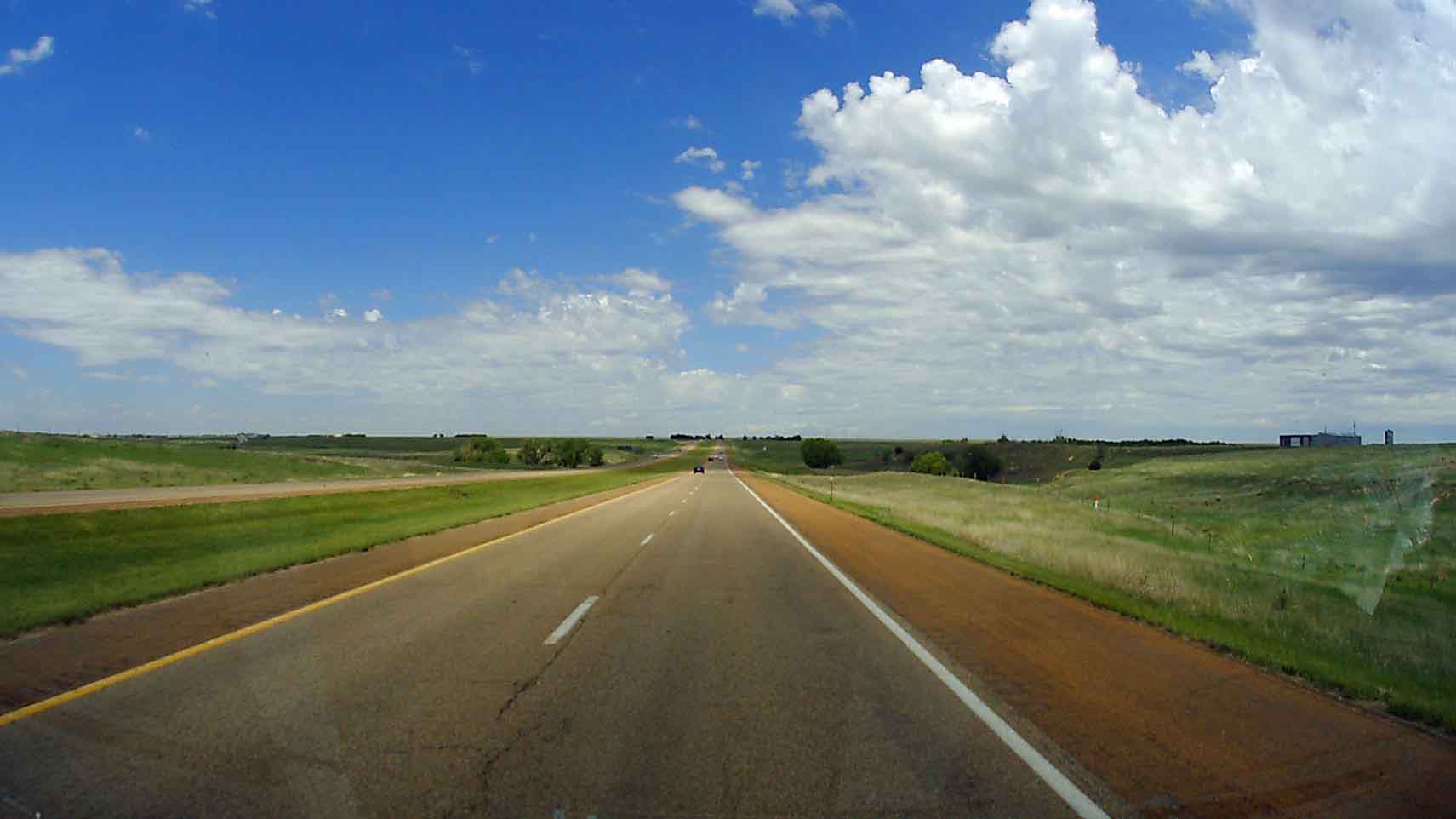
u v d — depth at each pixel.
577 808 4.95
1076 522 36.53
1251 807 4.99
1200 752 5.93
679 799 5.11
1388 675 8.07
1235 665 8.49
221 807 4.89
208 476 53.78
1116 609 11.70
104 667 8.12
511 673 8.12
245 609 11.43
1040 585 14.32
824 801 5.09
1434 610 14.14
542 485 57.66
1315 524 32.16
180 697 7.09
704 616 11.39
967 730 6.45
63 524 20.77
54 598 11.82
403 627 10.29
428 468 90.00
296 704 6.96
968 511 41.47
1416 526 29.08
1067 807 5.01
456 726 6.43
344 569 15.73
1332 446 77.00
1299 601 13.10
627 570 16.27
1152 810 4.97
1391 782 5.36
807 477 96.19
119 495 33.12
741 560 18.02
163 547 19.00
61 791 5.10
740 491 57.44
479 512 32.34
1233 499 46.12
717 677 8.05
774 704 7.12
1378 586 17.38
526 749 5.95
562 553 18.86
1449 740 6.18
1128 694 7.43
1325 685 7.67
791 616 11.35
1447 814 4.89
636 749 5.98
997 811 4.94
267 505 28.77
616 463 165.25
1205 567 18.12
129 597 11.80
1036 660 8.76
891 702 7.21
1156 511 43.22
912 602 12.56
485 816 4.83
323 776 5.40
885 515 33.56
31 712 6.63
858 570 16.47
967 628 10.48
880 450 184.12
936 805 5.04
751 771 5.57
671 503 41.97
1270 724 6.56
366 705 6.96
